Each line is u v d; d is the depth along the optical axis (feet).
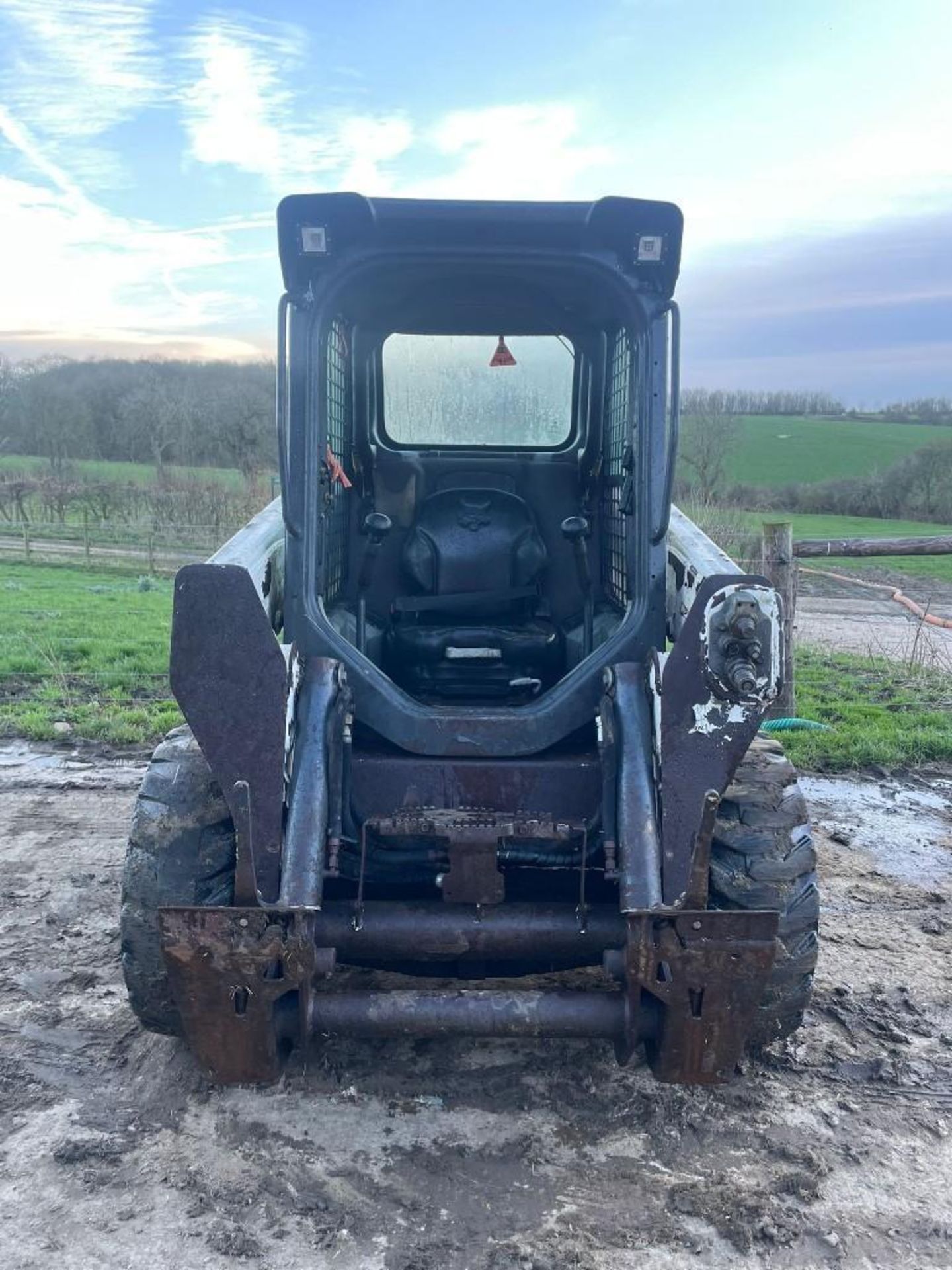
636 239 11.28
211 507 93.30
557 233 11.42
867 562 83.25
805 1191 9.79
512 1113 10.91
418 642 13.16
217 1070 9.71
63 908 15.70
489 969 11.57
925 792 22.59
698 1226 9.32
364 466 14.96
